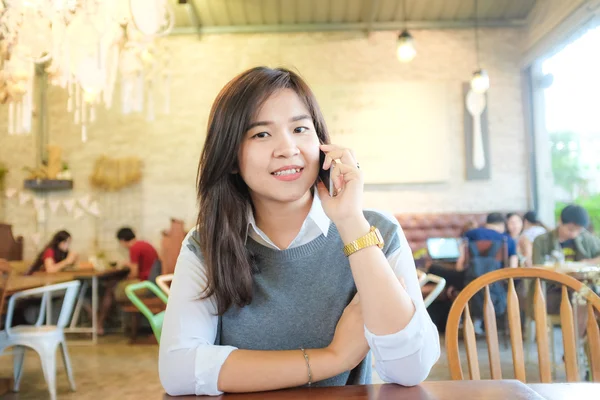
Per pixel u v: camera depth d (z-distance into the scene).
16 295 3.37
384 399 0.82
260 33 7.08
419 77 7.01
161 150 6.94
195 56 7.05
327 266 1.05
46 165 6.89
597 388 0.88
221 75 7.04
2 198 6.89
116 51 3.77
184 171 6.92
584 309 2.86
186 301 1.00
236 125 0.97
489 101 7.00
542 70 6.81
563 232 3.94
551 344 3.55
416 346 0.88
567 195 6.67
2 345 3.26
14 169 6.91
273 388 0.89
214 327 1.04
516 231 5.63
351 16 6.92
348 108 6.96
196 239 1.07
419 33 7.04
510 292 1.37
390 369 0.89
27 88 3.54
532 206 6.88
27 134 6.92
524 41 6.95
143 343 5.39
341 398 0.83
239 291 1.00
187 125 6.96
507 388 0.86
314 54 7.06
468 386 0.88
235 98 0.97
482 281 1.36
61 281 3.91
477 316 4.41
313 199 1.06
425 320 0.92
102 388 3.62
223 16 6.88
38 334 3.35
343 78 7.04
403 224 6.74
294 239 1.05
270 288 1.04
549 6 6.20
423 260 5.76
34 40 3.41
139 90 4.07
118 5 3.56
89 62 3.52
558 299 3.51
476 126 6.94
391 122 6.93
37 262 5.79
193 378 0.90
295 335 1.03
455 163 6.95
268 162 0.96
